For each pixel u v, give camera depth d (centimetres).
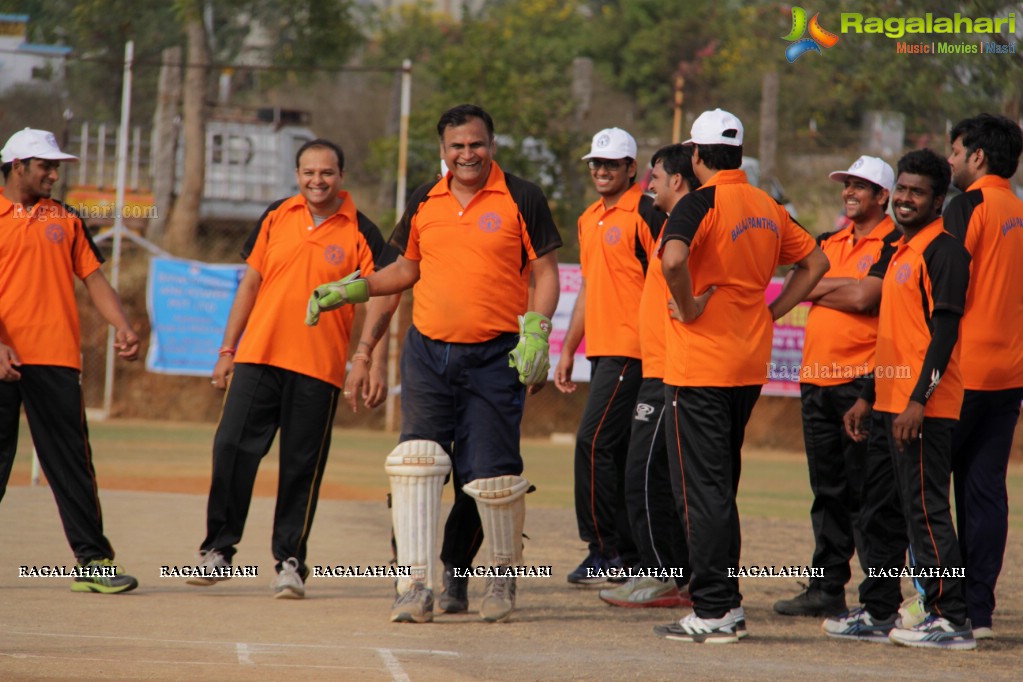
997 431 2028
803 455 6606
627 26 12119
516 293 2083
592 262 2497
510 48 8906
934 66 6756
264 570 2622
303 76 9362
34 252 2242
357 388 2217
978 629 2008
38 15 8569
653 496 2270
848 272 2259
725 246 1895
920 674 1683
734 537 1919
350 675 1551
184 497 3772
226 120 7794
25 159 2242
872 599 2008
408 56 12438
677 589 2272
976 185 2041
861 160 2241
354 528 3212
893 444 1933
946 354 1870
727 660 1755
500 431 2066
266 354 2311
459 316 2048
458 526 2166
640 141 9338
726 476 1919
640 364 2462
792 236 1998
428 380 2077
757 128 8950
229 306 6147
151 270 6138
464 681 1538
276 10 9269
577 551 3016
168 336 6138
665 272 1852
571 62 11081
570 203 7481
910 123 7512
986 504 2027
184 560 2661
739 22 11450
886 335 1972
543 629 2022
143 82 8938
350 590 2425
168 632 1886
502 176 2088
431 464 2062
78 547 2275
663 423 2262
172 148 7500
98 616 2012
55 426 2253
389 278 2142
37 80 6625
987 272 1986
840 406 2198
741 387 1917
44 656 1606
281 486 2322
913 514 1916
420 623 2053
